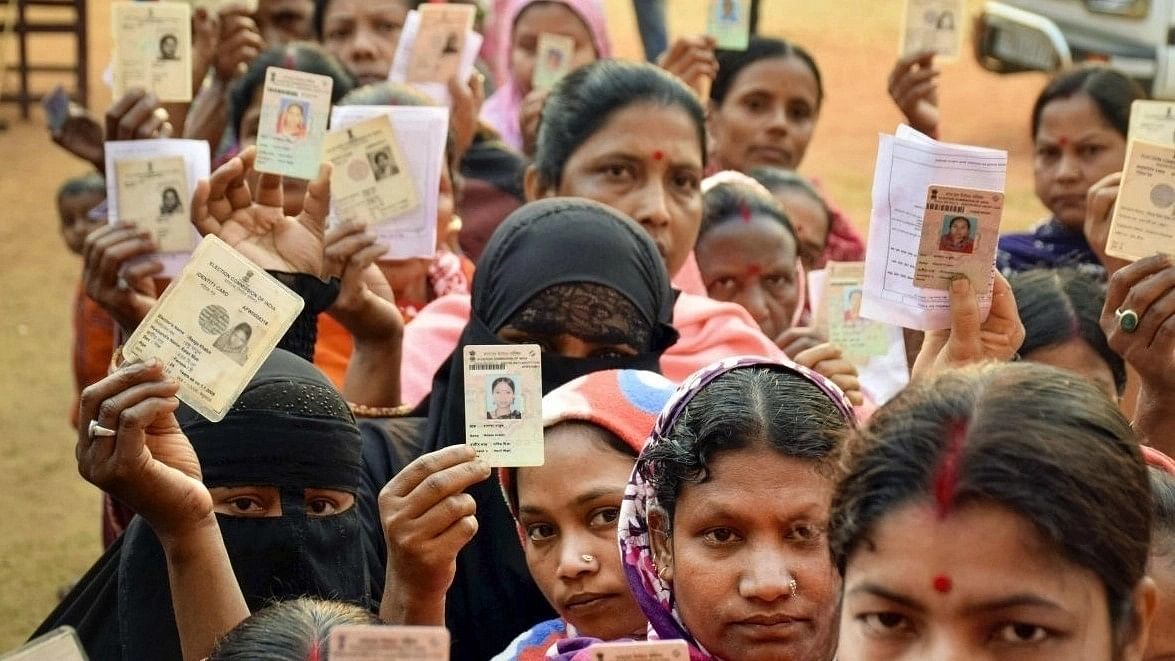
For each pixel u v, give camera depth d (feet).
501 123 31.91
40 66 58.29
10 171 53.98
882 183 13.58
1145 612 7.76
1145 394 14.28
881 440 7.66
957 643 7.36
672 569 11.40
